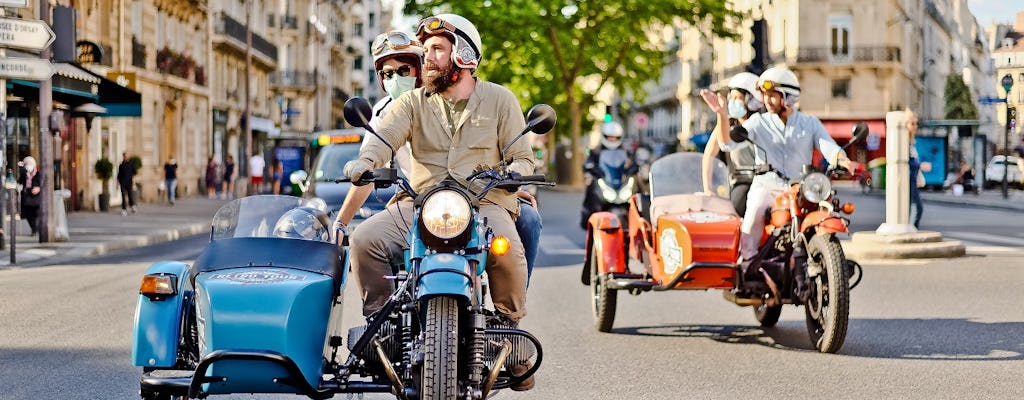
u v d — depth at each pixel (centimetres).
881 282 1362
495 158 596
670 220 939
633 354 892
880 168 4641
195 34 5022
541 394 739
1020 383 766
